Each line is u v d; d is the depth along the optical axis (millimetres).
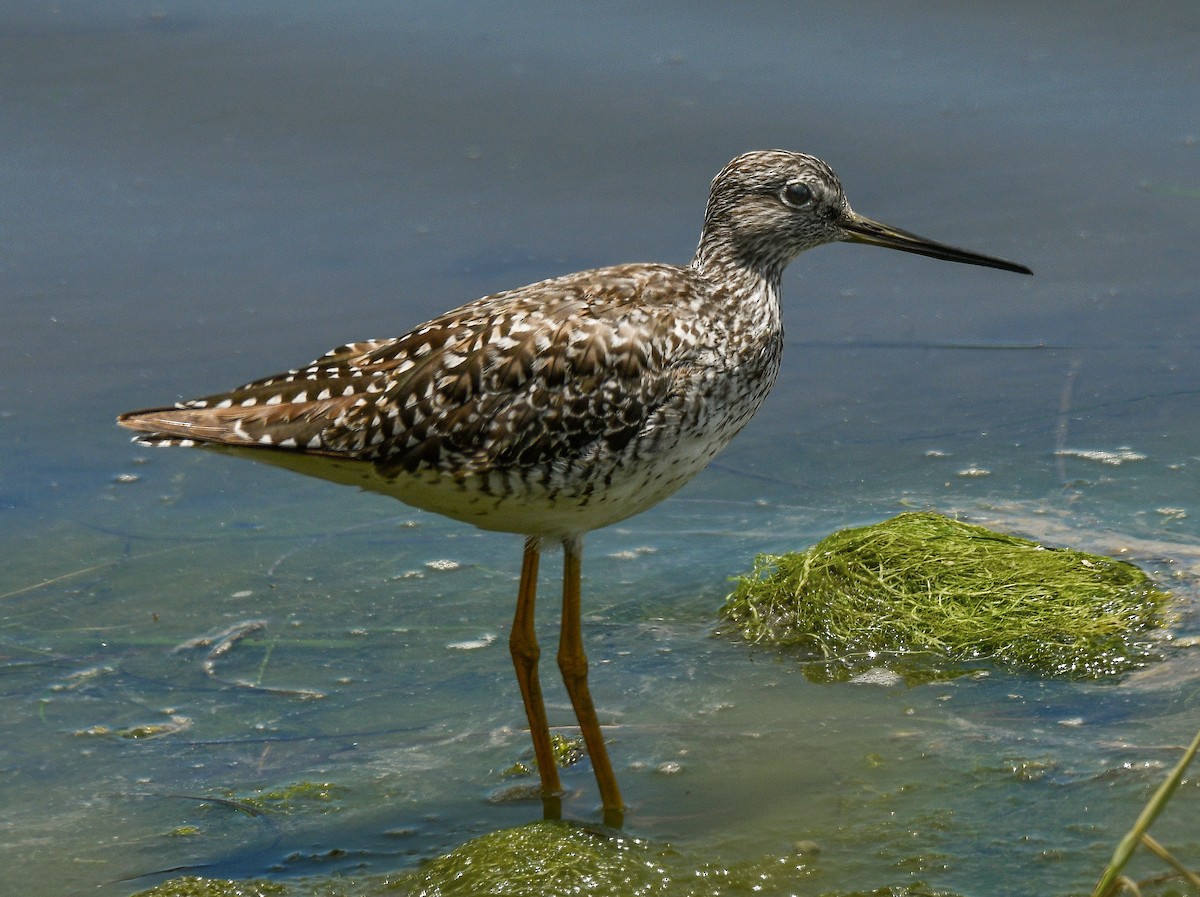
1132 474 13469
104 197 18438
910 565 11898
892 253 18047
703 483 14164
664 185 18469
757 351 9977
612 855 8766
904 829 8930
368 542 13367
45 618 11969
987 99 19672
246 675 11227
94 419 14844
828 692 10766
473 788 9773
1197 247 17125
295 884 8672
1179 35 20812
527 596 9875
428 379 9219
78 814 9477
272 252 17516
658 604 12242
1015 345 15906
